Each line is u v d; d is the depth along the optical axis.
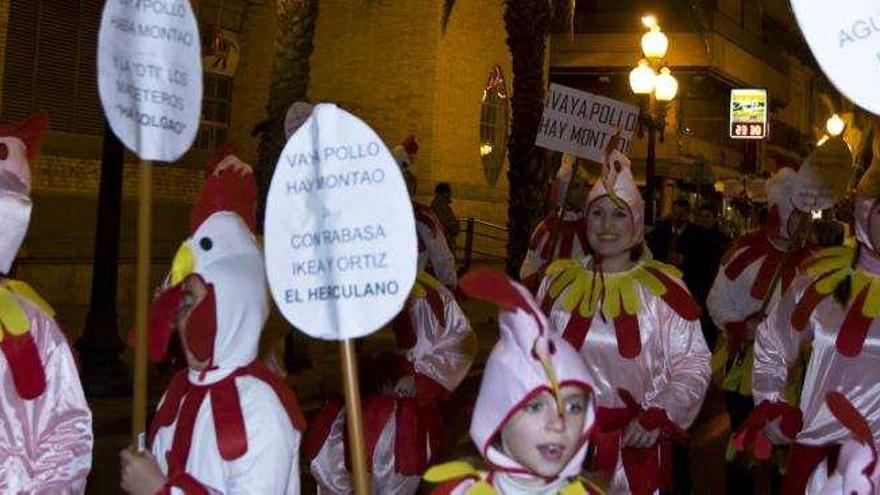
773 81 40.97
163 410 3.46
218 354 3.31
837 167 7.11
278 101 11.31
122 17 3.28
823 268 4.71
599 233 5.18
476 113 23.17
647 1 33.97
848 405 4.02
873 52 2.87
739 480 7.44
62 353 3.72
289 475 3.36
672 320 5.07
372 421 5.41
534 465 2.86
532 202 12.40
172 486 3.17
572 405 2.88
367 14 22.20
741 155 38.75
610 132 8.12
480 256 23.11
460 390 12.02
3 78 15.85
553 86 8.06
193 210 3.44
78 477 3.68
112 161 10.55
